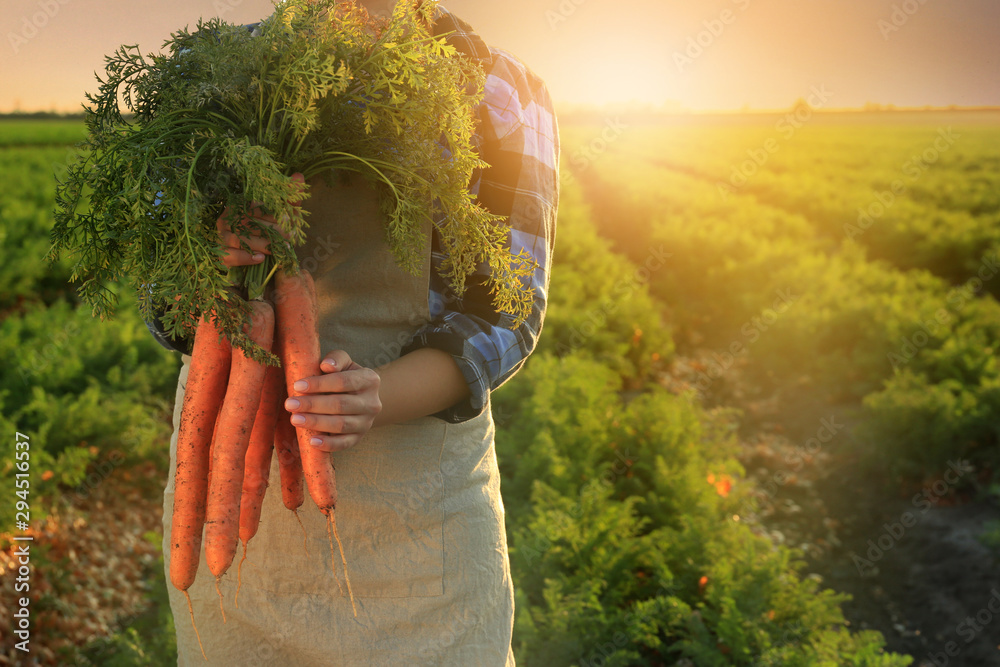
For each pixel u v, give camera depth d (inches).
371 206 45.4
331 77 36.7
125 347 261.0
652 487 178.9
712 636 123.2
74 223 42.3
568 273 396.2
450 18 47.4
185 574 44.2
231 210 38.3
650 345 310.5
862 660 111.3
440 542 47.7
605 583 127.0
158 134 40.0
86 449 191.5
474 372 43.2
